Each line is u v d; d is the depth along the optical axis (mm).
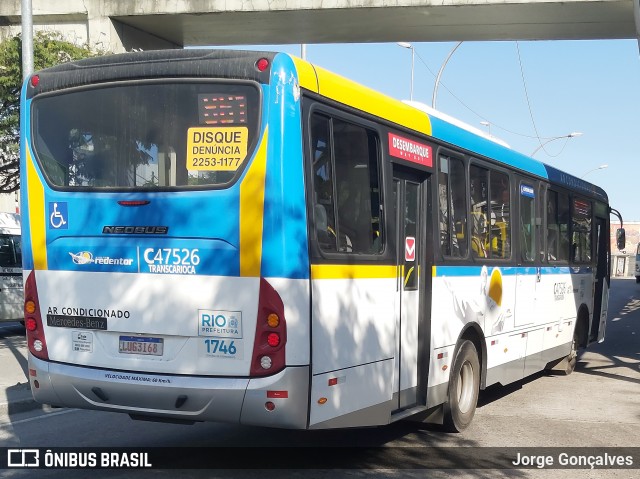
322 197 5617
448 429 7930
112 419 8352
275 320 5227
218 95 5500
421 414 7836
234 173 5387
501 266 9039
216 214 5406
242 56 5492
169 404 5500
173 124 5633
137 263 5652
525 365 10062
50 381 5965
